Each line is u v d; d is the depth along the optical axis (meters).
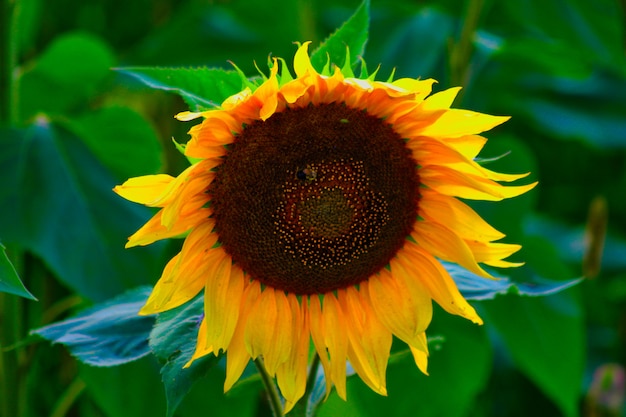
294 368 1.13
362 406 1.43
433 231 1.14
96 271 1.38
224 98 1.11
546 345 1.51
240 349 1.12
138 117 1.45
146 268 1.39
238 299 1.13
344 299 1.15
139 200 1.08
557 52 1.53
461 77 1.50
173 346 1.10
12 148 1.42
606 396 1.54
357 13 1.13
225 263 1.13
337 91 1.10
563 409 1.57
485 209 1.50
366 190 1.13
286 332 1.13
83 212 1.40
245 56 1.59
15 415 1.40
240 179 1.11
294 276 1.13
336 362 1.13
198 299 1.14
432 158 1.13
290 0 1.59
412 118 1.11
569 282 1.15
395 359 1.18
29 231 1.38
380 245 1.14
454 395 1.46
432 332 1.47
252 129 1.11
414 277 1.14
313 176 1.12
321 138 1.12
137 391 1.37
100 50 1.57
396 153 1.13
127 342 1.16
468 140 1.11
